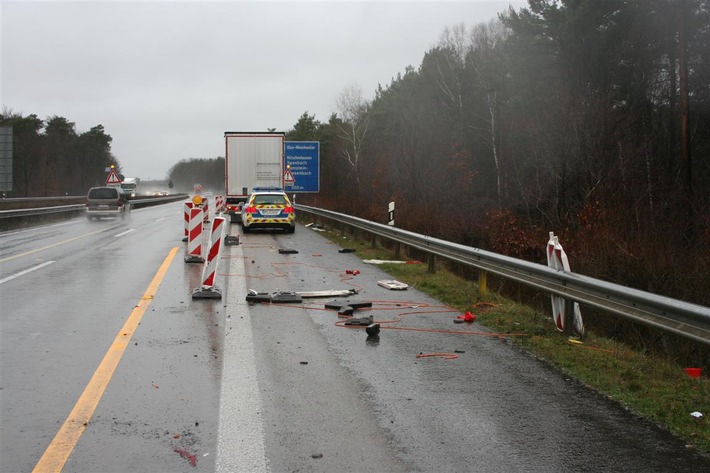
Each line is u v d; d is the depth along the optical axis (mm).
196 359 6918
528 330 8617
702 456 4594
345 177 54344
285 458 4445
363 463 4387
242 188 32250
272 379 6258
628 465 4430
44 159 92938
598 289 7371
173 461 4371
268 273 13953
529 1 37281
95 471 4211
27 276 13062
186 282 12352
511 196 33719
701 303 14602
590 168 27000
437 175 40500
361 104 70688
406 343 7859
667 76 34250
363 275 13883
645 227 20844
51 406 5438
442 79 50344
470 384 6223
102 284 12055
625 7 33031
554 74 35844
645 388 6109
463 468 4340
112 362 6766
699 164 31531
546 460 4492
